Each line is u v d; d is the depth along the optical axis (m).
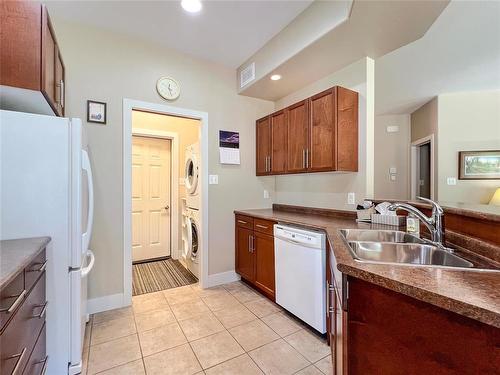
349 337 0.95
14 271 0.84
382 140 5.40
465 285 0.73
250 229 2.85
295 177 3.16
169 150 4.12
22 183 1.38
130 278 2.49
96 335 1.97
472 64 2.98
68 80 2.24
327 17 1.90
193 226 3.27
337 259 1.03
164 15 2.18
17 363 0.93
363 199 2.34
